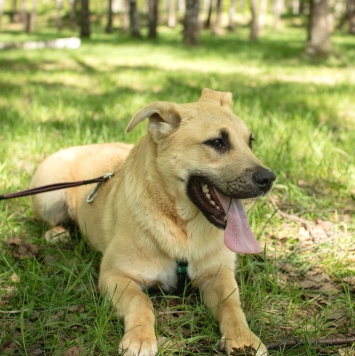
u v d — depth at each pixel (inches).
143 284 49.7
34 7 484.4
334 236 60.2
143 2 767.7
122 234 49.6
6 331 44.4
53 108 111.7
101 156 61.9
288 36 447.8
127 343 41.3
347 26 488.1
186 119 47.9
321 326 45.6
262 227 62.1
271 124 97.0
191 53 265.6
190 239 48.4
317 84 163.8
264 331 45.3
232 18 492.1
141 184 48.9
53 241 59.1
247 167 45.8
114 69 193.8
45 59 220.2
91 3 820.6
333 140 91.4
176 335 44.4
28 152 83.7
